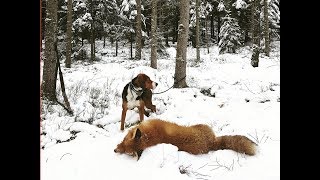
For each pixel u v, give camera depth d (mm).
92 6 9461
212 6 11734
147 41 12188
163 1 10688
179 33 3549
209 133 1707
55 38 2986
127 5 10031
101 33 10562
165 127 1676
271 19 10789
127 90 2365
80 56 9938
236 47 10711
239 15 10938
